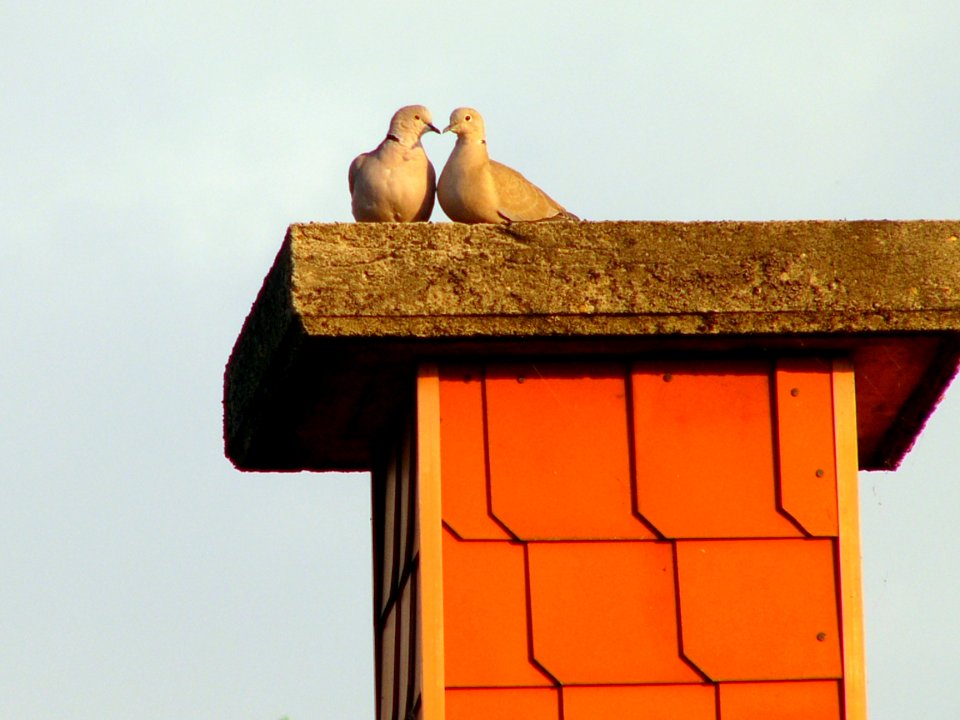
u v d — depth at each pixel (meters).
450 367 11.21
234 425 12.87
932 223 11.03
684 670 10.91
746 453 11.21
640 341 11.00
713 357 11.32
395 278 10.75
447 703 10.80
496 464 11.11
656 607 10.99
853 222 11.00
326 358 11.16
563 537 11.04
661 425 11.22
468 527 11.02
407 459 11.82
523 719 10.81
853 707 10.89
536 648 10.89
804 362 11.32
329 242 10.77
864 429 12.57
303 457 13.24
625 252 10.87
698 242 10.91
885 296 10.93
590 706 10.84
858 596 11.05
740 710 10.88
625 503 11.12
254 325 11.80
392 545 12.41
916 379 11.77
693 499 11.14
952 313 10.95
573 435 11.18
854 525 11.15
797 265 10.92
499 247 10.82
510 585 10.97
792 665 10.94
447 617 10.90
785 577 11.07
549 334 10.82
